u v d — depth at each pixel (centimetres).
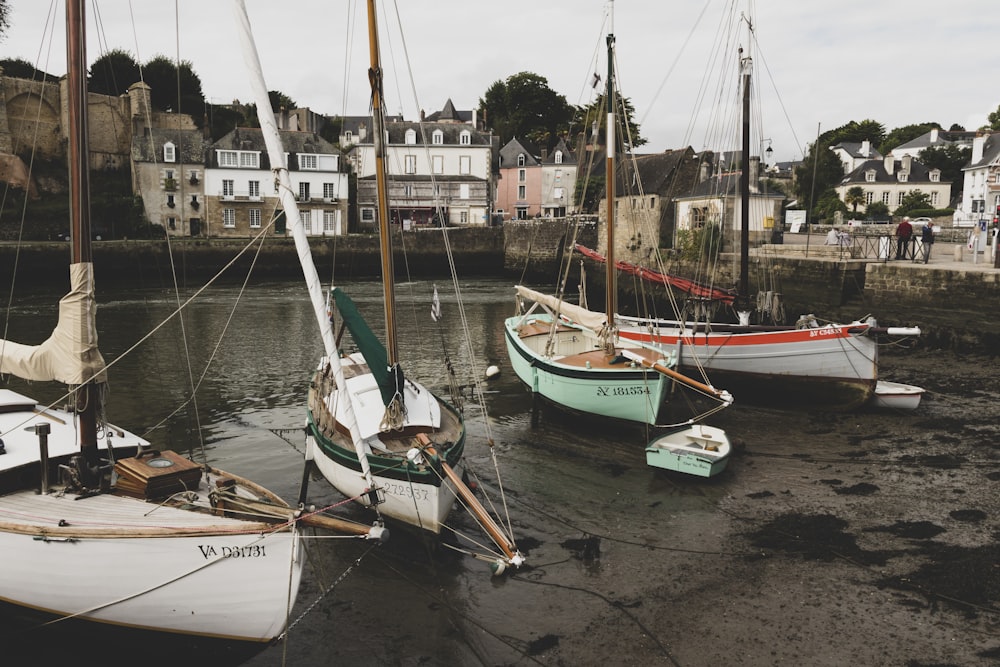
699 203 4141
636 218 4447
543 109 8656
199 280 4812
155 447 1253
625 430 1385
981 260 2378
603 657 665
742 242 1888
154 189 5672
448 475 830
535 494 1061
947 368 1802
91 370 698
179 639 644
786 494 1045
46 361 702
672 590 781
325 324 707
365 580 809
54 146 6091
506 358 2109
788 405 1584
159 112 6669
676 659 659
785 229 5200
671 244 4291
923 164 7300
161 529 603
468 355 2141
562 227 4834
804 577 802
